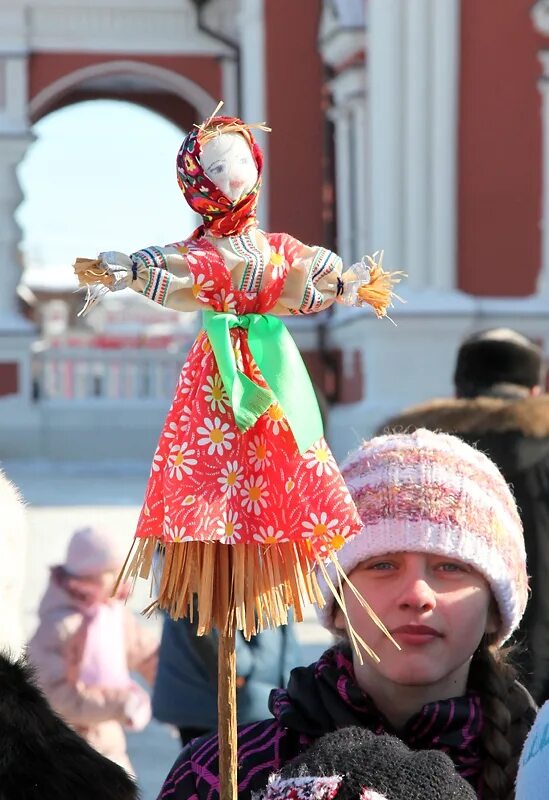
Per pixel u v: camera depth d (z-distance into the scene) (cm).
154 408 4716
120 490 3597
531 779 382
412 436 534
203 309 443
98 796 369
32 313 5025
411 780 357
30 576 2108
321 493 437
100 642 862
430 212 3728
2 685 380
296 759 376
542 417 779
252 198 447
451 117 3716
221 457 436
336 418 3928
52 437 4650
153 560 448
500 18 3716
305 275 447
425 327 3703
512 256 3753
